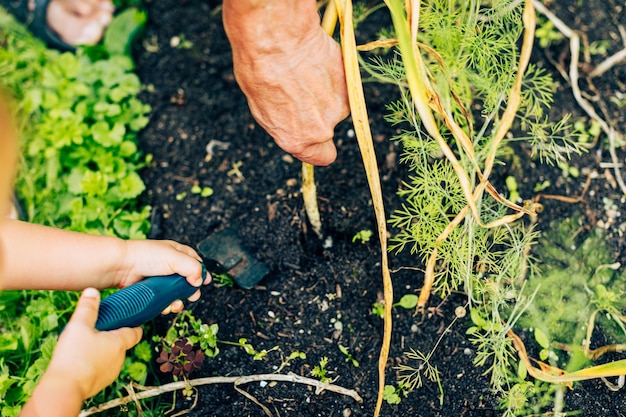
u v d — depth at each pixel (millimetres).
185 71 1085
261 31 638
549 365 881
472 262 874
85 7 1102
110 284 807
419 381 881
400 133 992
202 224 989
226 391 892
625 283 922
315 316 922
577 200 965
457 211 855
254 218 977
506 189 963
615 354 888
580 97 999
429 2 856
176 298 791
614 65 1040
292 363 902
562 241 945
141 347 908
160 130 1055
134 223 967
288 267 948
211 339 897
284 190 988
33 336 916
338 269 939
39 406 670
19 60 1068
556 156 897
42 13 1082
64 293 939
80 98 1050
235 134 1039
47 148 1007
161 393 885
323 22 729
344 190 973
